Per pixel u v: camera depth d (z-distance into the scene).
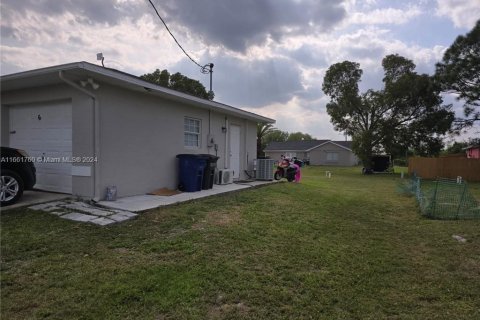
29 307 2.87
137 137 7.73
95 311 2.84
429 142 26.31
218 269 3.81
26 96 7.58
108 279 3.42
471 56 21.09
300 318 2.92
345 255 4.64
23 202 6.13
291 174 14.15
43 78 6.52
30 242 4.31
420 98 25.45
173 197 7.63
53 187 7.39
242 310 2.99
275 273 3.83
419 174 24.00
